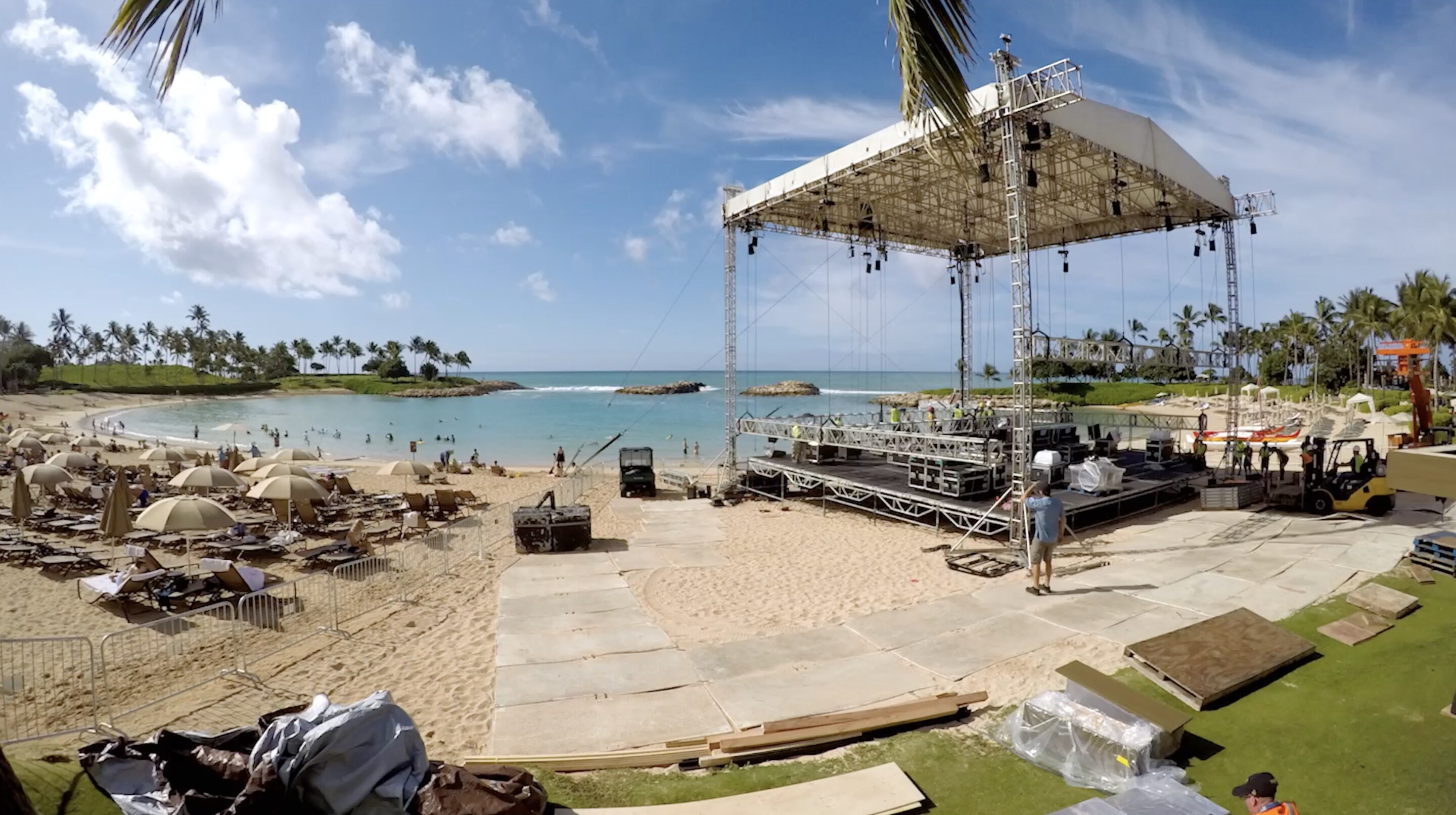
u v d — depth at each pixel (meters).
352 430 65.50
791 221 24.19
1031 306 13.54
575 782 5.43
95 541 17.70
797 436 22.44
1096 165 18.38
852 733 6.04
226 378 159.00
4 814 2.46
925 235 27.58
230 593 12.83
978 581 11.74
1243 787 4.59
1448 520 14.07
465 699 7.56
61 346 143.25
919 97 3.00
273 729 4.56
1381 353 15.70
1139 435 41.25
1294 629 8.23
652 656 8.45
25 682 8.88
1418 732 5.69
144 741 4.86
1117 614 9.18
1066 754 5.43
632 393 142.50
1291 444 28.95
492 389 167.75
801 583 12.09
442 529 19.58
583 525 15.27
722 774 5.52
